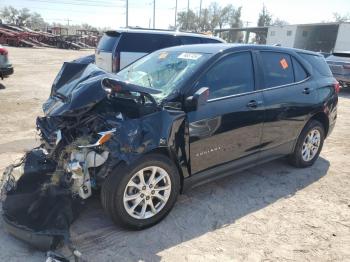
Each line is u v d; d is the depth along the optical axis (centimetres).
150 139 329
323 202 426
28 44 3928
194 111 365
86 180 316
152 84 394
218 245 334
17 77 1409
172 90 366
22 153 541
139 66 454
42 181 363
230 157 414
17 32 4169
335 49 4009
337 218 391
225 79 401
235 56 418
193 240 340
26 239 307
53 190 336
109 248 322
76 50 4119
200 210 394
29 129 679
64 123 350
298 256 323
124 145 317
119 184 321
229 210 397
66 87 371
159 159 343
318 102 510
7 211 329
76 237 335
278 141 469
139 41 953
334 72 1398
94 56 1086
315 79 516
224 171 416
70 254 308
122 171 321
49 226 312
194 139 369
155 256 315
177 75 387
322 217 392
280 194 442
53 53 3152
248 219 381
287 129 476
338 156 595
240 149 422
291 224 375
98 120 333
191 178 382
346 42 3903
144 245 329
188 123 360
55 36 4397
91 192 325
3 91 1078
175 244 333
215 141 390
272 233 357
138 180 339
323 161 567
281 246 337
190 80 371
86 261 304
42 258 304
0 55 1086
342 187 470
